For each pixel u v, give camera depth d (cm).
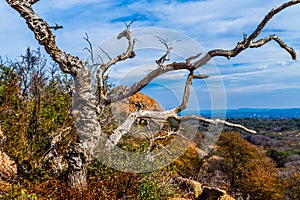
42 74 724
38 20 498
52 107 716
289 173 2450
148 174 618
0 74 811
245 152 2206
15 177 551
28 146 619
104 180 571
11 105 709
